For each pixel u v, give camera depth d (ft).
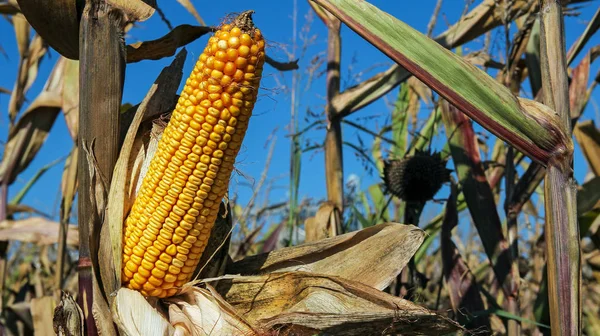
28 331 2.53
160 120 1.40
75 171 2.31
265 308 1.35
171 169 1.18
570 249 1.20
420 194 2.07
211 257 1.32
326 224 2.16
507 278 1.91
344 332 1.28
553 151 1.21
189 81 1.15
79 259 1.32
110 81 1.36
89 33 1.35
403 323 1.26
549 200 1.22
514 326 1.89
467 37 2.23
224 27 1.12
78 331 1.28
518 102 1.20
